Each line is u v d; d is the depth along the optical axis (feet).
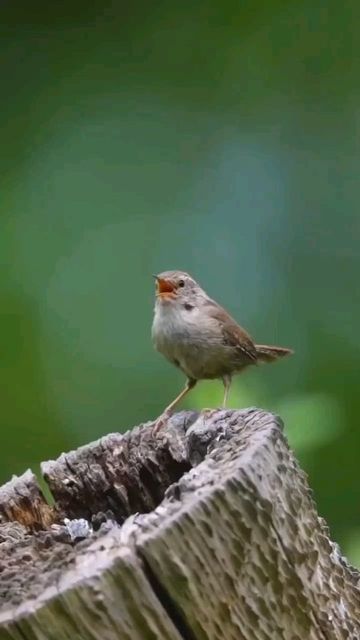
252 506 11.96
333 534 29.40
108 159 42.45
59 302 40.50
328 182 40.78
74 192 42.04
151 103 42.78
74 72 43.32
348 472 29.96
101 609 10.79
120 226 41.47
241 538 11.82
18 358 39.40
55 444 37.99
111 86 43.19
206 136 42.34
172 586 11.24
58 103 43.11
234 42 42.63
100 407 38.65
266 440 12.86
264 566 12.05
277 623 12.17
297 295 39.45
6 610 10.71
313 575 12.94
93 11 43.52
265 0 42.60
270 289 39.73
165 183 41.91
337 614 13.23
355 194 40.45
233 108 42.47
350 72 41.60
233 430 14.70
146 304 40.42
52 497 15.87
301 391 36.19
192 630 11.40
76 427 38.29
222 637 11.57
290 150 41.50
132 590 10.96
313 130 41.60
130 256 41.04
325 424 20.63
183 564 11.29
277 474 12.64
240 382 23.66
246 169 41.52
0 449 37.76
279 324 38.99
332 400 21.31
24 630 10.61
